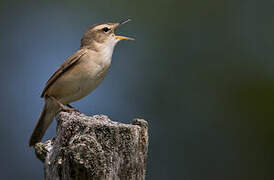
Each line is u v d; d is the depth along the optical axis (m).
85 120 6.66
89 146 6.10
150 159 12.83
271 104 13.41
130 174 6.49
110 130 6.40
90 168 6.02
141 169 6.96
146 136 7.07
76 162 5.98
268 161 13.05
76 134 6.49
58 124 7.23
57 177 6.46
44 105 10.38
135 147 6.56
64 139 6.58
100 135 6.39
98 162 6.09
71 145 6.18
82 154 6.02
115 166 6.38
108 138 6.39
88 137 6.17
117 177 6.41
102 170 6.11
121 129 6.47
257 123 13.27
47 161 7.20
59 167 6.36
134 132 6.53
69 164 6.05
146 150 7.08
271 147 13.12
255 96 13.53
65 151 6.22
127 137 6.47
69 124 6.59
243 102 13.52
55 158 6.65
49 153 7.38
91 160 6.04
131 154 6.49
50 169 6.90
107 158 6.30
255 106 13.42
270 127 13.21
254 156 13.10
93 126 6.40
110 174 6.27
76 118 6.79
